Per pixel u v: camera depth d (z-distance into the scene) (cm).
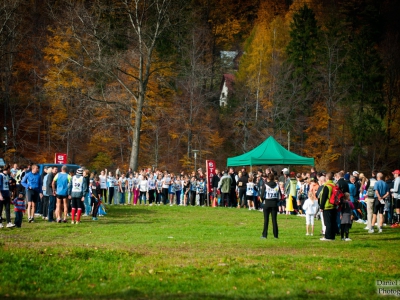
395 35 7181
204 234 1930
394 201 2545
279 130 6162
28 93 5797
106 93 5159
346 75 6438
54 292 944
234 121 6556
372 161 6038
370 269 1232
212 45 7881
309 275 1130
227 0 8162
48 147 5819
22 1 5075
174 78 5881
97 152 5997
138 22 4431
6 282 991
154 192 3694
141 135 6109
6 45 5353
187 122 6206
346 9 7538
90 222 2297
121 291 942
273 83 6369
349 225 1828
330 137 6209
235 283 1031
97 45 4509
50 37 5300
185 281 1036
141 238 1772
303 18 6800
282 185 3011
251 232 2023
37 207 2603
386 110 6369
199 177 3762
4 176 1958
